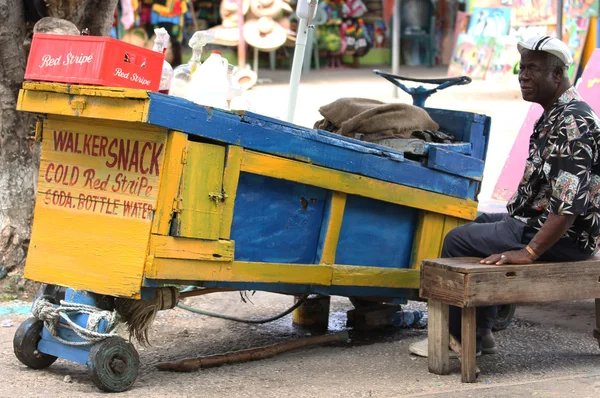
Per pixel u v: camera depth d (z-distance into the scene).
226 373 4.96
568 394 4.41
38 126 4.88
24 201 6.67
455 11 27.33
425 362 5.21
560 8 13.34
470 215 5.78
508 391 4.49
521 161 7.93
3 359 5.12
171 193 4.42
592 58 7.59
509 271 4.71
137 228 4.43
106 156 4.58
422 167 5.46
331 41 25.05
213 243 4.64
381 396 4.49
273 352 5.34
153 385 4.67
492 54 21.75
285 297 7.05
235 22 20.53
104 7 6.62
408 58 27.58
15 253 6.63
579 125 4.64
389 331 6.13
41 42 4.64
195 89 5.05
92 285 4.57
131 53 4.45
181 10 20.38
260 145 4.70
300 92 18.75
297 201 5.04
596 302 5.39
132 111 4.24
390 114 5.62
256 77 19.66
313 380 4.82
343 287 5.33
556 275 4.88
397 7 17.97
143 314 4.73
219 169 4.59
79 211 4.66
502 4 21.75
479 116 5.93
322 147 4.96
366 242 5.42
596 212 4.86
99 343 4.49
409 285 5.57
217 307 6.69
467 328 4.73
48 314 4.62
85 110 4.43
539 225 4.87
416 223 5.62
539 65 4.78
